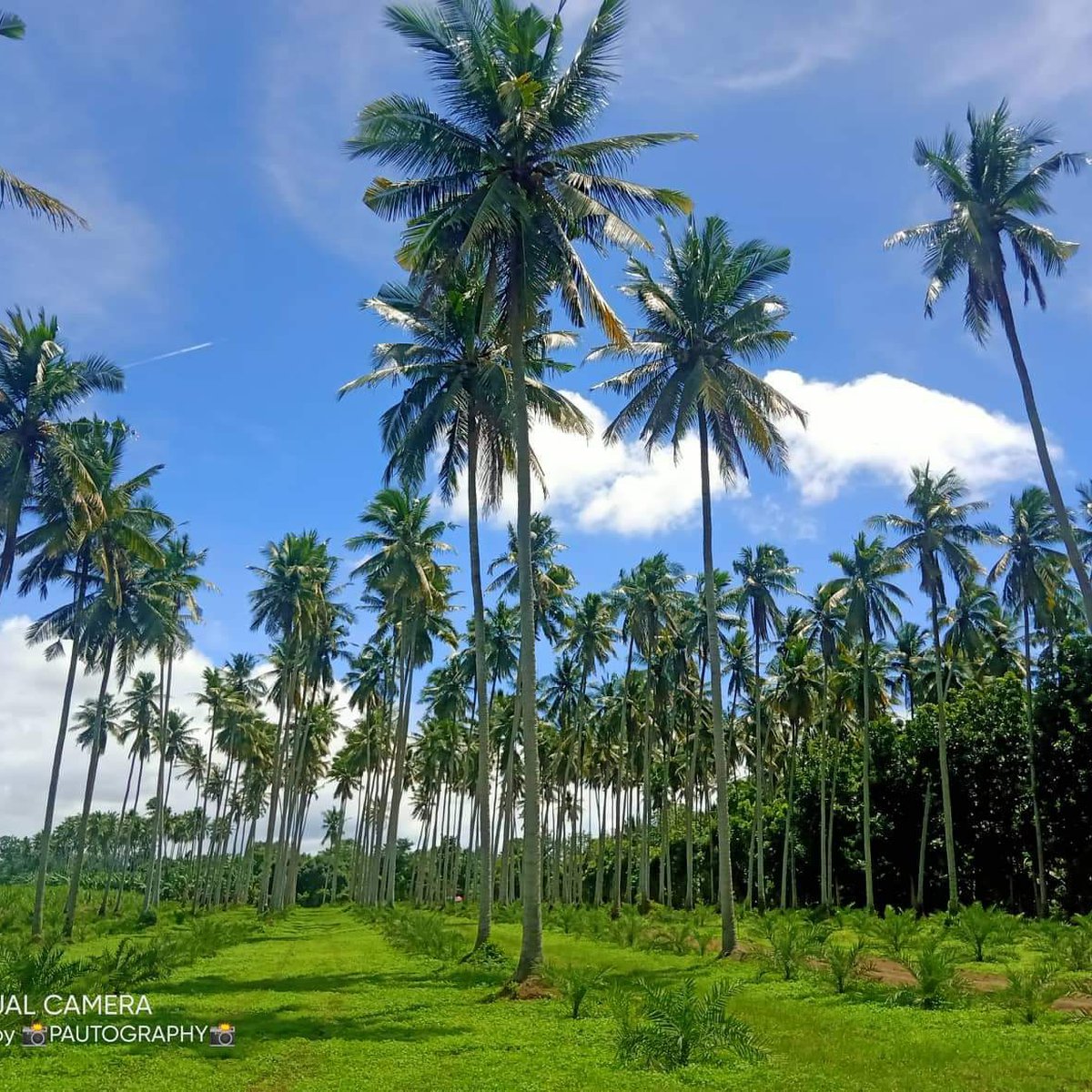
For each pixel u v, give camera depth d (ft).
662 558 158.51
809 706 180.75
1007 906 153.28
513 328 63.93
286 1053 39.06
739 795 229.45
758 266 86.22
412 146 60.90
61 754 112.06
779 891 199.62
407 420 84.43
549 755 233.96
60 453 86.07
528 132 60.54
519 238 63.26
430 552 134.31
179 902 275.80
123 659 131.95
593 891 294.05
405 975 69.67
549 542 131.64
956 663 184.65
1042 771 140.15
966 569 129.59
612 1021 46.14
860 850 173.27
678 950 85.25
